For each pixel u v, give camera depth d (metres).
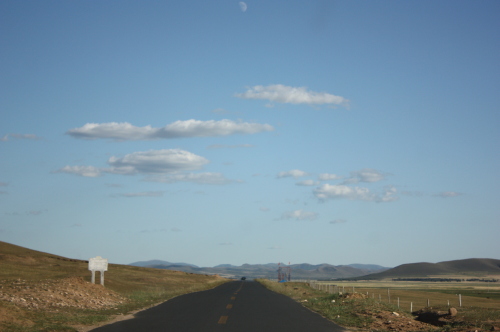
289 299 35.41
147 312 22.73
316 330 17.14
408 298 71.06
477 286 189.00
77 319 18.69
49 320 17.91
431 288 154.12
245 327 17.39
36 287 27.25
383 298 64.38
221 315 21.47
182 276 89.62
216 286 65.25
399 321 20.41
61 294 26.58
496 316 21.44
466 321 20.72
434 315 24.64
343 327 18.44
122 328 16.72
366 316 22.27
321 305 28.92
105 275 63.09
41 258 80.00
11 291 25.73
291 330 16.92
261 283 86.38
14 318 16.92
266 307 26.88
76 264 76.88
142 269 95.12
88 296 27.81
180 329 16.50
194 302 29.55
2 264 63.34
